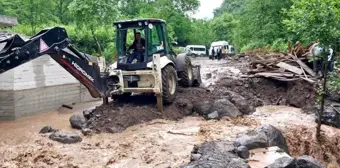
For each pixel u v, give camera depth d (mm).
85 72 7445
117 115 8680
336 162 7559
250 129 7820
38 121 9352
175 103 9672
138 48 9625
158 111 9234
